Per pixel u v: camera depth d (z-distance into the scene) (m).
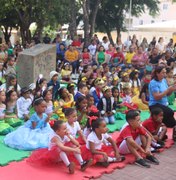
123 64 15.08
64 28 32.50
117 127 8.02
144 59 14.73
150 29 23.56
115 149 5.95
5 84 9.50
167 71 10.22
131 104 9.73
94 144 5.67
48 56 11.34
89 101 7.46
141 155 6.12
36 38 20.19
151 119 6.80
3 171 5.35
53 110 8.09
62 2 21.83
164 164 5.95
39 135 6.51
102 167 5.64
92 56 16.05
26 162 5.73
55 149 5.56
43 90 8.85
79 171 5.45
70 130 6.18
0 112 7.68
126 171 5.58
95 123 5.69
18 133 6.50
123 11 30.05
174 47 19.44
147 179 5.31
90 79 10.42
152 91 6.99
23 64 11.05
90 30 22.22
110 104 8.36
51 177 5.20
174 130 7.11
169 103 10.55
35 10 22.27
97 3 22.06
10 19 24.62
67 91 8.45
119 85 10.55
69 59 14.58
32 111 8.37
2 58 14.45
